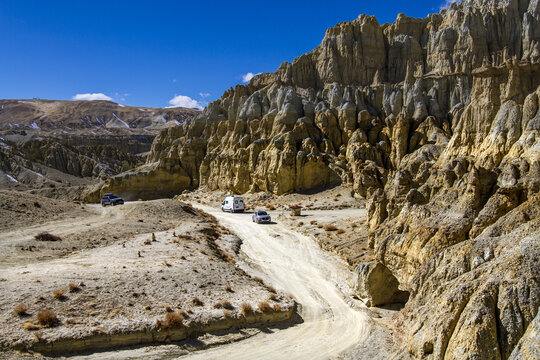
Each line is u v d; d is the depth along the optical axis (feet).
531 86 118.83
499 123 105.29
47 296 64.90
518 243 49.21
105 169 434.30
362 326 68.08
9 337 54.19
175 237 119.34
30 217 134.31
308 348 60.03
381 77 272.92
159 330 60.08
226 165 265.13
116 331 58.29
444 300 47.34
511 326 40.91
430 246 66.13
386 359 53.16
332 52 281.95
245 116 283.38
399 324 60.08
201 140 309.83
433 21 282.56
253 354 58.08
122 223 137.69
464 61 250.78
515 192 67.15
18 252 92.79
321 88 281.54
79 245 104.99
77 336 55.98
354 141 232.12
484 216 65.51
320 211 184.55
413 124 233.14
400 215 84.12
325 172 226.99
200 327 63.36
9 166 374.02
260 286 84.43
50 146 441.27
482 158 102.94
